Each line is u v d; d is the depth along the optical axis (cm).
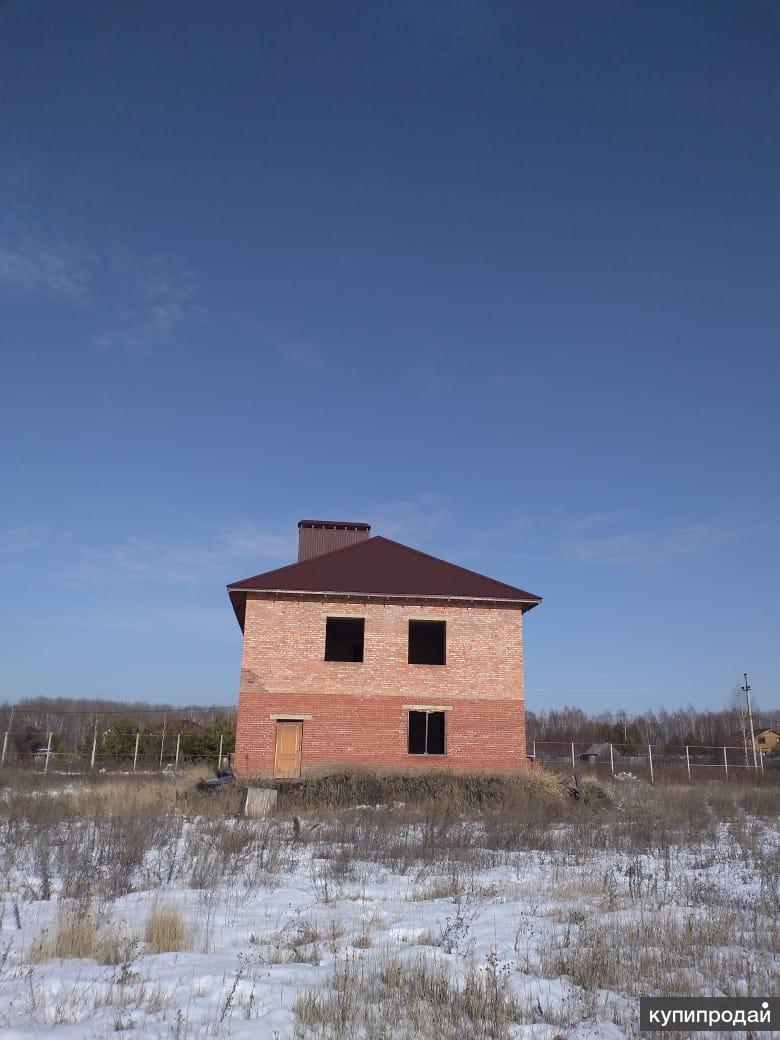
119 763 4422
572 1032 566
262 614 2758
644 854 1523
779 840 1747
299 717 2681
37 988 642
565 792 2475
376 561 2975
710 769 4197
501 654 2808
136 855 1278
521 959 748
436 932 862
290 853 1396
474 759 2711
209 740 4828
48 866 1207
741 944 821
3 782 2845
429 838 1541
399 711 2725
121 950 761
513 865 1348
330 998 610
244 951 787
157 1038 535
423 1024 566
